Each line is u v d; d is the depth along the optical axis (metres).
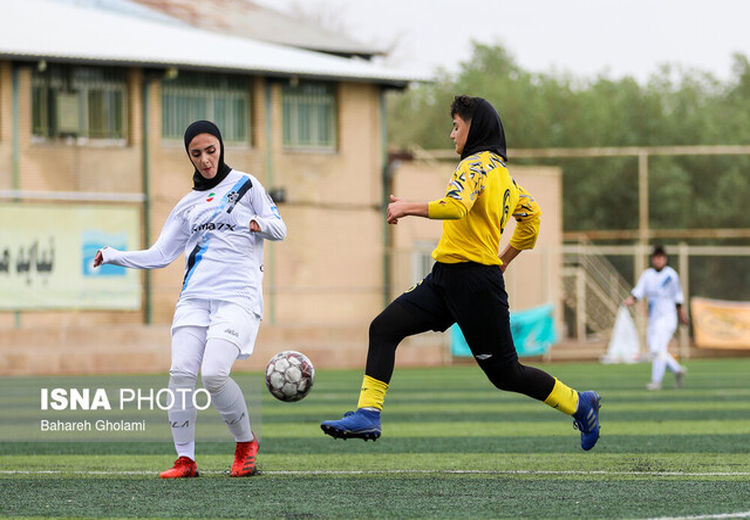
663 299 65.06
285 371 25.69
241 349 25.72
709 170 173.12
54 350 92.06
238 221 25.78
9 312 94.00
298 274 107.31
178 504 22.52
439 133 199.50
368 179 111.19
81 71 99.38
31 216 95.38
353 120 110.56
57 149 98.06
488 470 28.44
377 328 25.44
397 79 110.06
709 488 24.42
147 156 101.00
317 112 109.56
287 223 107.00
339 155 109.81
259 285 26.17
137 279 98.69
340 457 32.06
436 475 27.28
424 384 72.81
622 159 171.00
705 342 114.38
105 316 97.38
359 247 110.44
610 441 36.12
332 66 109.00
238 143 106.19
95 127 99.81
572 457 31.64
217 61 102.06
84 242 97.44
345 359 101.62
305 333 103.00
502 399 58.12
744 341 115.31
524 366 26.27
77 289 96.50
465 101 25.36
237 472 27.03
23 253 95.06
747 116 184.38
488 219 24.91
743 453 32.44
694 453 32.50
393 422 44.56
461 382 75.19
